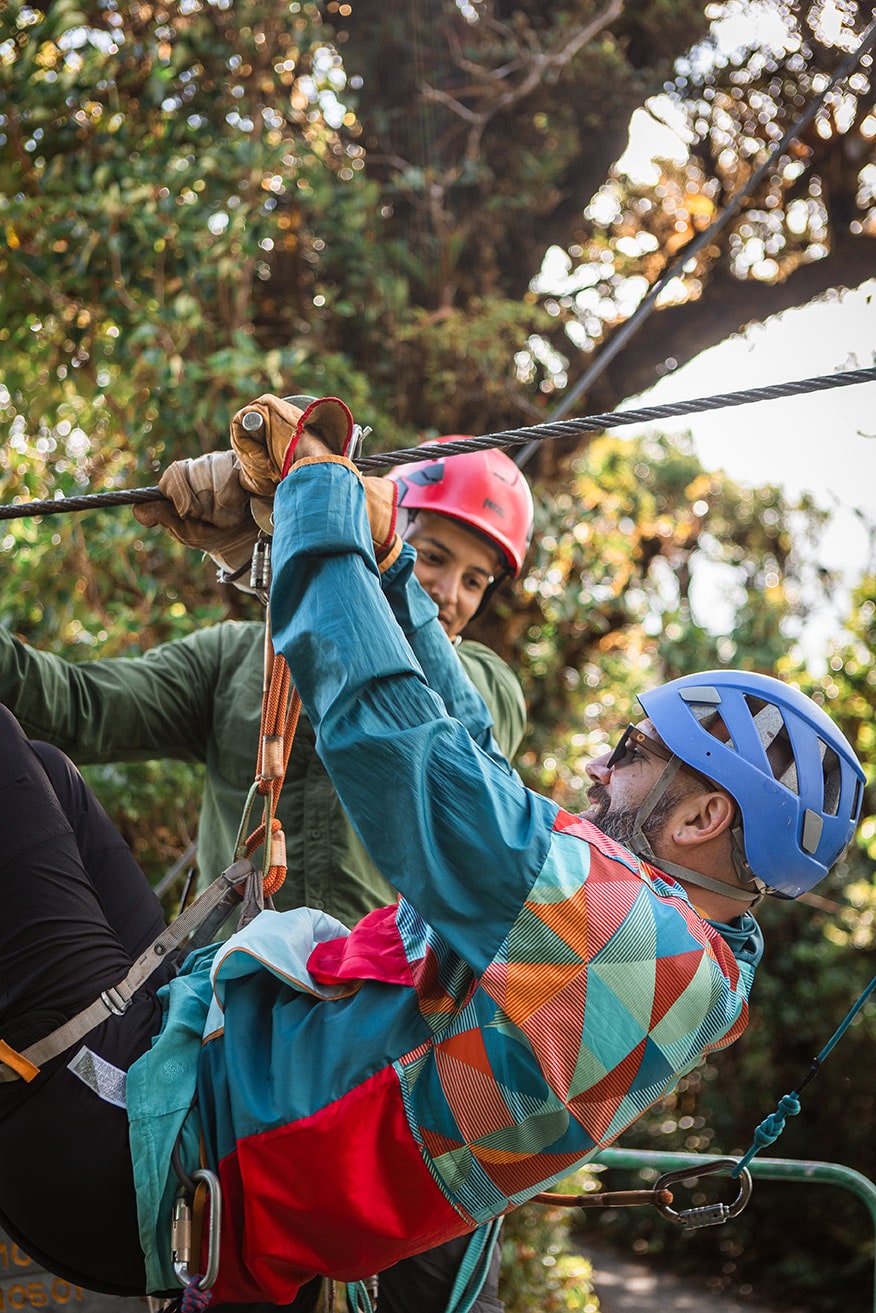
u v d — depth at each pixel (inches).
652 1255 439.2
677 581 411.2
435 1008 59.3
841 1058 399.2
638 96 275.3
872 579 380.5
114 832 78.4
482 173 258.7
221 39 221.3
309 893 95.3
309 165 227.9
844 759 70.3
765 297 287.0
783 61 278.1
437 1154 58.4
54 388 209.5
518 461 145.2
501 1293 224.5
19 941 63.0
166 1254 58.8
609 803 70.2
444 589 116.1
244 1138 57.8
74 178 206.8
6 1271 127.8
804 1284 394.9
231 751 100.0
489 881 58.0
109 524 195.5
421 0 259.4
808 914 414.3
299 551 60.1
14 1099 61.7
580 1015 58.5
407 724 58.3
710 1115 425.4
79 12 209.5
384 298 239.0
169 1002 63.9
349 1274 60.6
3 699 95.3
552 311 279.6
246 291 217.0
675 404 72.5
